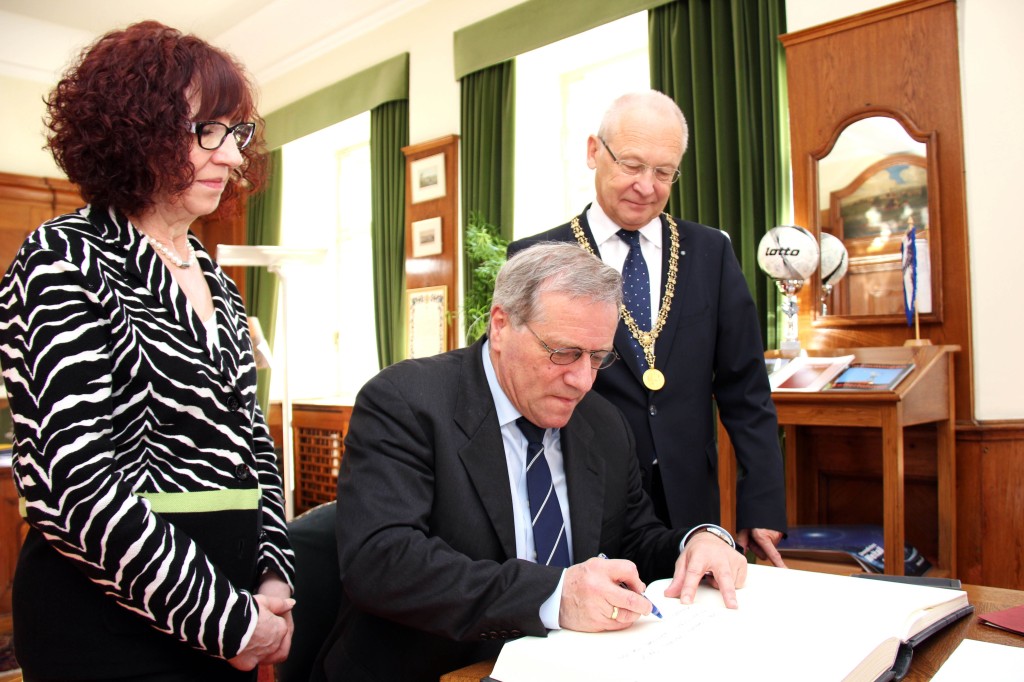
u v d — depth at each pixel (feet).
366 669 4.02
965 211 9.43
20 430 3.17
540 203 16.48
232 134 3.82
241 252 17.19
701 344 5.80
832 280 10.24
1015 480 9.28
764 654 2.74
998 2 9.36
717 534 4.14
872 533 8.83
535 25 15.02
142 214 3.77
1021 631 3.25
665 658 2.73
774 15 11.39
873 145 10.00
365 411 4.13
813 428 10.48
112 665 3.38
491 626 3.27
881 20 9.91
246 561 3.76
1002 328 9.37
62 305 3.22
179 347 3.58
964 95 9.52
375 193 19.15
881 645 2.82
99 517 3.14
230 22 21.09
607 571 3.32
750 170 11.75
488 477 4.08
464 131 16.65
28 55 21.71
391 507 3.79
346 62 20.02
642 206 5.69
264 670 5.63
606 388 5.72
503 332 4.21
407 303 18.04
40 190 22.02
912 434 9.75
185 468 3.58
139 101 3.47
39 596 3.37
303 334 23.73
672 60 12.83
